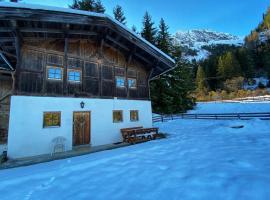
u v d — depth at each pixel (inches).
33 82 356.8
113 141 444.5
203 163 229.6
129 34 427.5
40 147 341.1
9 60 378.3
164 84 1106.1
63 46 407.5
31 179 207.2
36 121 345.1
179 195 151.3
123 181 189.9
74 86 407.5
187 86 1338.6
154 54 476.7
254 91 1983.3
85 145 399.5
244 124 641.6
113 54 491.5
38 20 318.3
